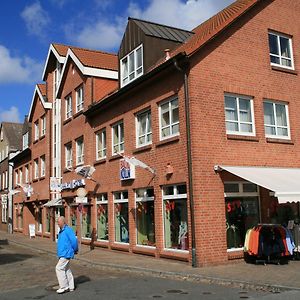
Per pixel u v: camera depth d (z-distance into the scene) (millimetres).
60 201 26938
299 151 17234
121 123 20156
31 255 20656
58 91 27969
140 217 18172
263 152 16125
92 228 22312
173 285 11391
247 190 15680
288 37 17938
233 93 15797
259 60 16672
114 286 11391
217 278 11711
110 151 20844
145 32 18875
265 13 17219
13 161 41719
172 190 15977
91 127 23047
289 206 16641
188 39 19781
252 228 14711
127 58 20344
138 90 18250
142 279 12523
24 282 12547
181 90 15328
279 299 9164
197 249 14070
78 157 25062
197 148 14562
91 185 22531
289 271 12656
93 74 23391
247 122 16141
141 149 17734
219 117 15234
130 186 18703
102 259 16922
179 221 15492
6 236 34875
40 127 33031
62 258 10703
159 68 15992
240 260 14812
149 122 17797
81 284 11844
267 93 16672
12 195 41594
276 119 17016
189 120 14758
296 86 17641
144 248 17500
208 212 14398
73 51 25453
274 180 14125
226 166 14992
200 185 14391
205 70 15234
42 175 32344
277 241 14156
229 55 15867
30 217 36250
